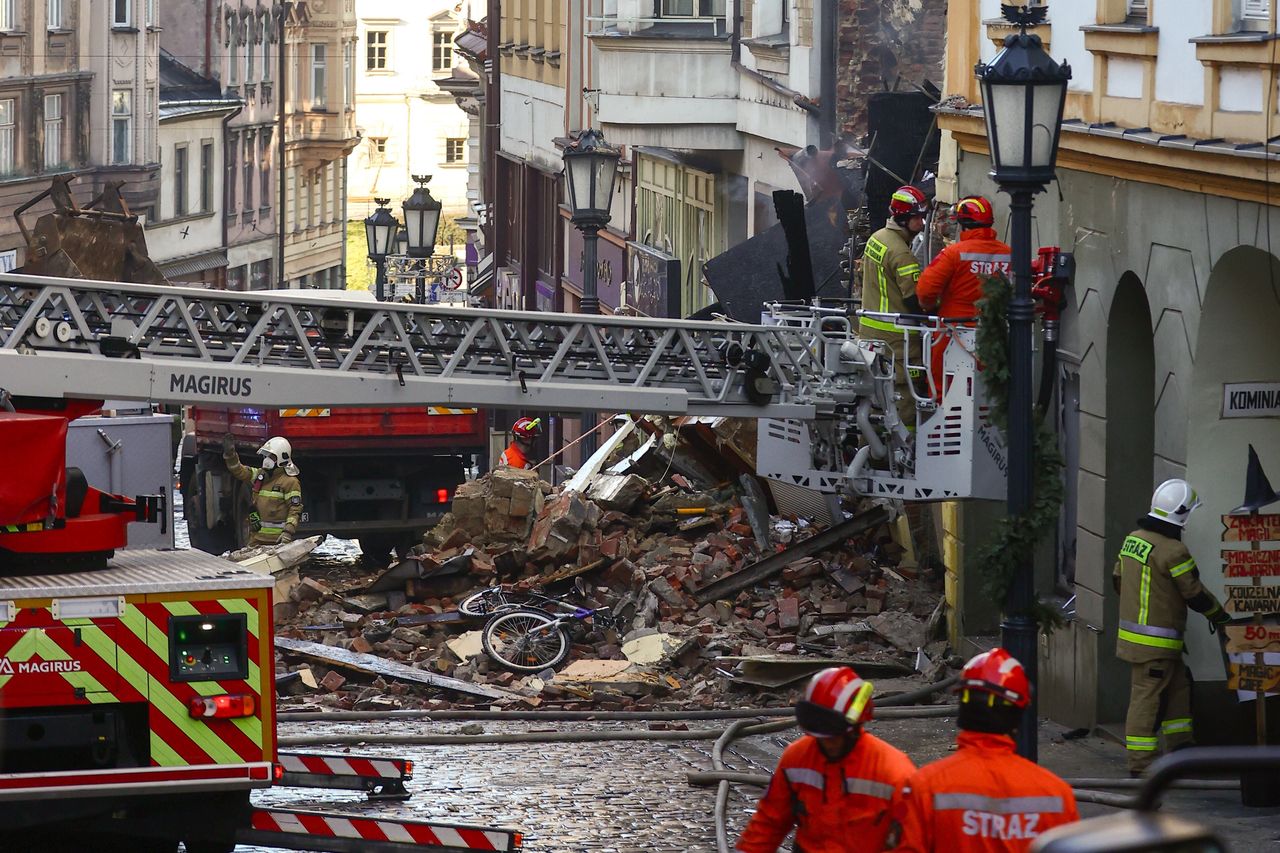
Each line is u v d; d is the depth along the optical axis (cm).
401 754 2581
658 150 6216
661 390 2670
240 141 12950
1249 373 2258
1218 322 2233
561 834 2062
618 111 5500
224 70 12569
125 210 5350
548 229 8181
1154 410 2477
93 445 2112
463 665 3084
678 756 2547
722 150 5466
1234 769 812
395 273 12562
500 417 5438
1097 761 2384
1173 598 2162
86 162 10462
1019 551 1975
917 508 3303
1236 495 2295
